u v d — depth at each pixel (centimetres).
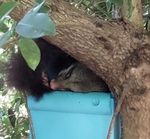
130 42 163
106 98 170
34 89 183
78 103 174
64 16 154
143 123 167
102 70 166
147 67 162
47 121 183
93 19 161
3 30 148
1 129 261
